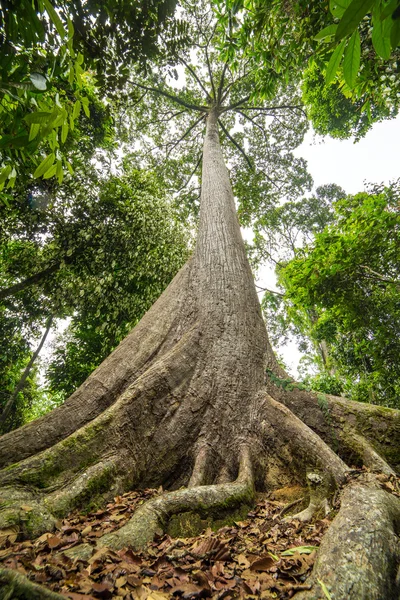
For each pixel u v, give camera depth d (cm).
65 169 823
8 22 156
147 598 131
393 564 142
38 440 331
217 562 172
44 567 151
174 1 352
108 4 318
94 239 882
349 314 970
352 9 82
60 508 245
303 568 158
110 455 311
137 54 371
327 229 866
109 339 1138
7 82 153
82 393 390
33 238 908
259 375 436
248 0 455
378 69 431
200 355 434
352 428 386
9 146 162
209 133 1111
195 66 1430
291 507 287
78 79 171
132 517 223
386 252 796
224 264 570
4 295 847
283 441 366
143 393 364
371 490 210
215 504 262
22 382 1238
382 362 968
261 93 538
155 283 948
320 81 1152
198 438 368
